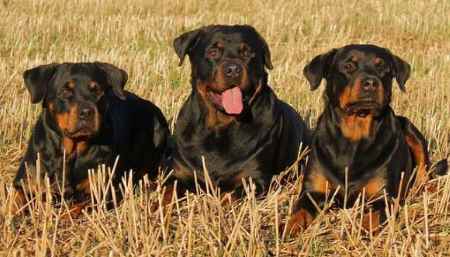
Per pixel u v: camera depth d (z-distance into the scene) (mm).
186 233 5418
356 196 6371
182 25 17547
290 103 10375
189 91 10961
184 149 6914
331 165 6336
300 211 6180
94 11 19469
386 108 6391
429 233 5863
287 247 5562
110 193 6711
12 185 6547
